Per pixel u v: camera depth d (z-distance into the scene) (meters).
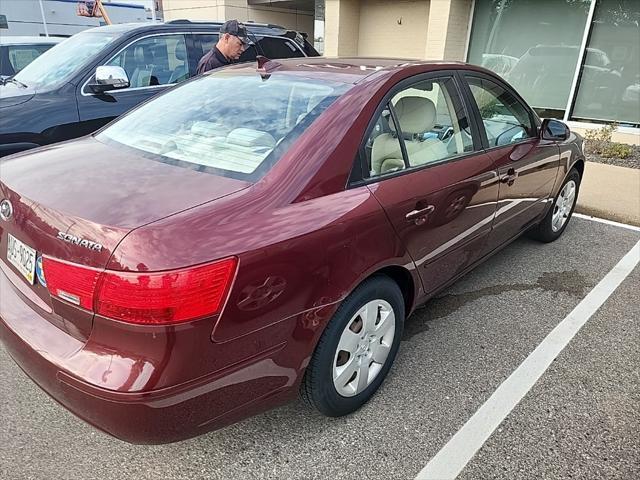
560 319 3.32
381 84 2.47
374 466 2.16
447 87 2.91
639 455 2.24
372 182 2.29
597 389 2.66
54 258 1.79
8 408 2.44
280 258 1.84
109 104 4.80
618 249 4.48
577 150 4.41
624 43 8.35
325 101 2.35
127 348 1.68
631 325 3.27
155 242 1.65
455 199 2.72
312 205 2.03
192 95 2.81
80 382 1.71
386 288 2.39
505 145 3.29
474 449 2.26
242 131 2.32
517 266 4.08
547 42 9.24
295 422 2.39
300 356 2.03
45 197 1.94
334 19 12.02
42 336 1.89
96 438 2.28
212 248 1.70
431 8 10.00
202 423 1.82
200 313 1.67
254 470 2.14
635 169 7.17
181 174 2.09
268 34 6.08
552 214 4.37
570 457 2.22
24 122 4.28
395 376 2.72
